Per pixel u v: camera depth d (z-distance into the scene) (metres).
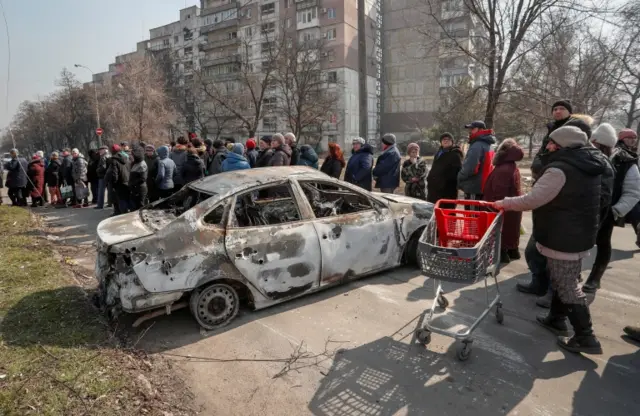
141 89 36.28
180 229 3.56
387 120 53.41
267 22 51.38
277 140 6.75
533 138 28.28
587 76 12.35
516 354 3.32
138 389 2.80
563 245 3.06
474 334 3.64
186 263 3.53
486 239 3.23
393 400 2.76
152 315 3.62
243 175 4.37
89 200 12.35
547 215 3.12
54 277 4.86
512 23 9.48
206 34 58.91
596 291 4.54
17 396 2.61
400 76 50.78
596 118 14.26
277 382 2.99
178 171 8.20
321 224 4.29
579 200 2.99
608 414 2.61
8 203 12.48
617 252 5.89
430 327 3.32
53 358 3.09
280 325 3.84
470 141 5.85
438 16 11.33
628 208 4.05
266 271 3.92
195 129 48.97
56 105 55.44
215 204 3.79
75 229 8.18
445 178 6.23
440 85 45.06
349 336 3.63
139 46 70.12
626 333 3.60
